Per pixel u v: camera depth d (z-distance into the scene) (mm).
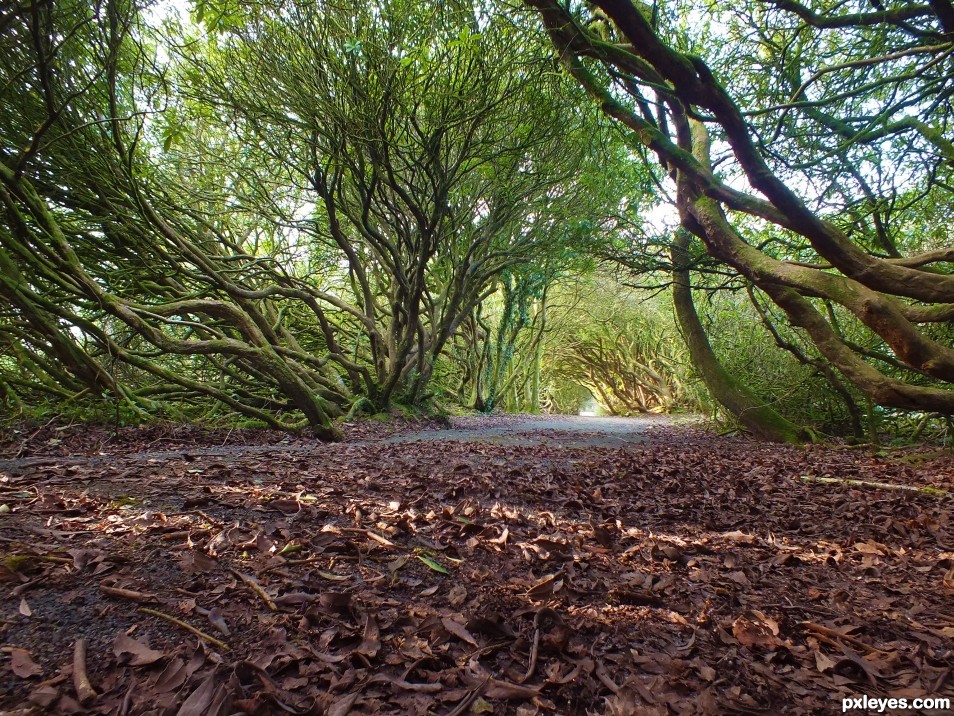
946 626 2453
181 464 4840
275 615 2080
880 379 7379
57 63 7895
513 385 27734
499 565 2850
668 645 2172
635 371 32219
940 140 6180
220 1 6820
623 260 12016
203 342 8852
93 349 9852
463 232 14523
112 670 1688
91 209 9852
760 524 4184
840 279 6457
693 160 6680
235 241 14258
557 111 10383
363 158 10328
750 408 12156
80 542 2551
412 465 5859
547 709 1707
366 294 14250
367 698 1666
